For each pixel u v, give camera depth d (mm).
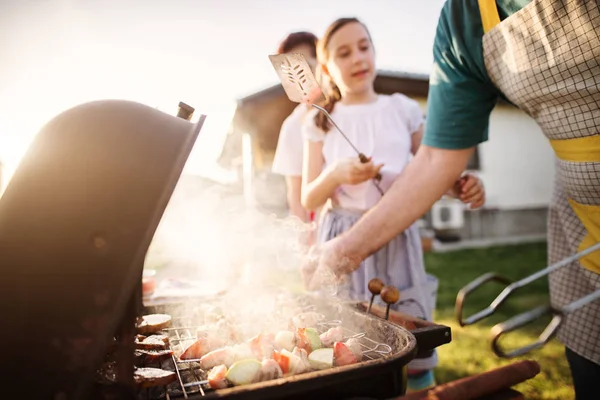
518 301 5160
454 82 1454
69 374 702
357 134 2025
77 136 823
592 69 1072
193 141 864
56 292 745
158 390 952
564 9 1062
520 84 1272
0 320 740
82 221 772
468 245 10820
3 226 791
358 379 879
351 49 1977
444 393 809
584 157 1217
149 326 1255
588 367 1417
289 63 1320
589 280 1366
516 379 886
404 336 1062
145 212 784
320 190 1847
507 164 11680
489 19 1288
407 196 1516
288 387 803
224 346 1167
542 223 12328
